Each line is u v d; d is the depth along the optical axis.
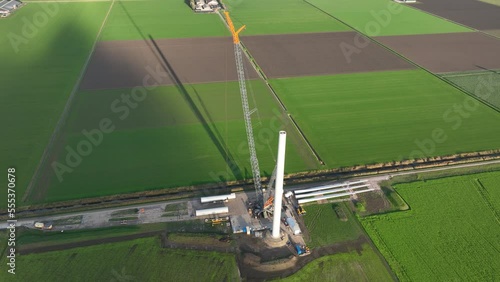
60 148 83.12
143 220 65.31
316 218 66.38
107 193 71.31
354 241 62.06
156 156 81.25
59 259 57.78
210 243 60.91
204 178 75.56
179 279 55.41
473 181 74.75
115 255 58.66
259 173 74.06
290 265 57.84
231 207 68.38
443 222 65.56
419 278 56.16
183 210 67.56
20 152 81.56
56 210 67.12
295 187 73.50
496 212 67.62
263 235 62.72
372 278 56.31
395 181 75.31
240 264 57.75
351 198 70.94
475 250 60.44
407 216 66.75
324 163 80.19
